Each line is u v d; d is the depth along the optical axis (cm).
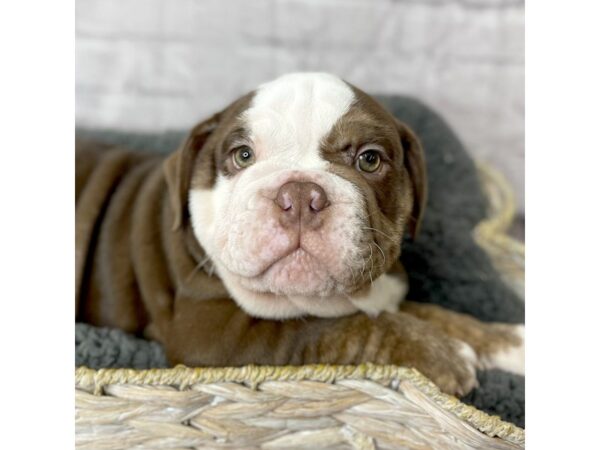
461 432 23
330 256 24
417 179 31
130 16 53
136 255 33
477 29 56
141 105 54
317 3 54
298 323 28
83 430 24
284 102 27
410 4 55
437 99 56
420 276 39
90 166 37
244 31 54
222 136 29
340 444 25
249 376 24
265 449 25
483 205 45
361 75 55
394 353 27
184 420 24
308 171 25
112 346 29
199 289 29
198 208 29
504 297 39
